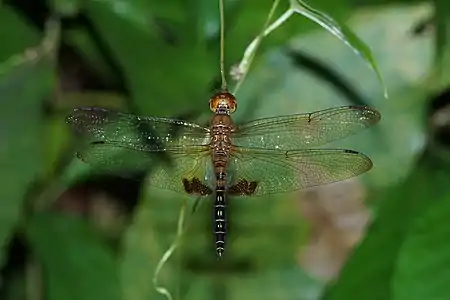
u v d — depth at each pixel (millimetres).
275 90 636
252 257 643
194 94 630
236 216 644
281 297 642
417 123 636
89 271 638
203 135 612
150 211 638
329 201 642
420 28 635
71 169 643
